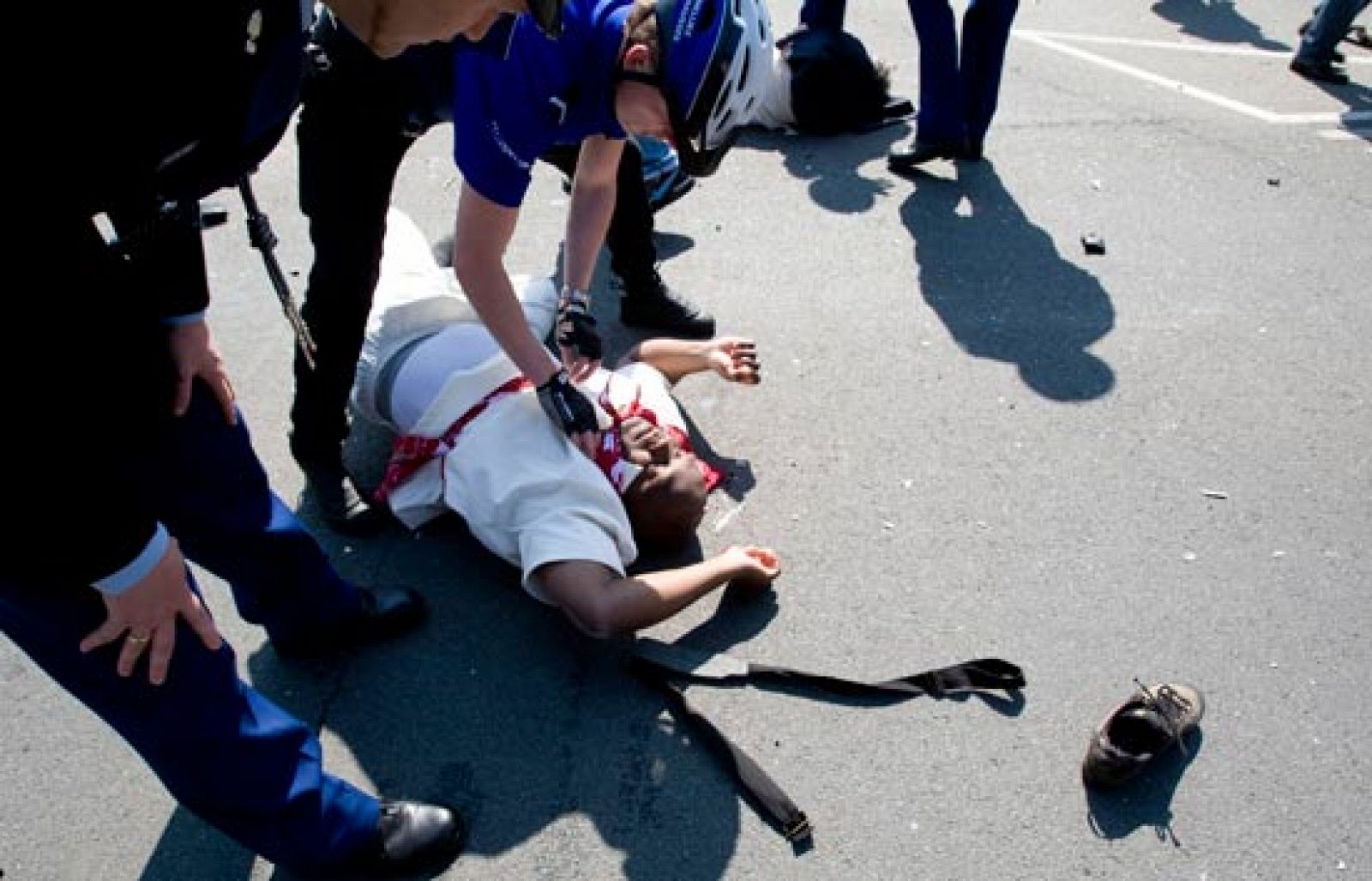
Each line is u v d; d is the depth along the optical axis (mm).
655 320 3471
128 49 1108
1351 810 2240
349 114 2182
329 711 2377
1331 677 2500
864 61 4703
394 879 2078
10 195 1062
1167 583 2711
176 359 1664
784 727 2359
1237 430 3189
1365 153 4746
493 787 2242
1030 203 4277
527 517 2410
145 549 1312
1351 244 4090
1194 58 5652
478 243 2141
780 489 2939
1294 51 5797
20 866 2105
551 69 1940
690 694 2412
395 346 2742
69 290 1130
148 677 1515
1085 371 3396
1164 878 2119
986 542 2803
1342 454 3119
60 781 2252
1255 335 3586
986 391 3299
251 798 1780
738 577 2543
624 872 2107
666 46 1899
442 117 2221
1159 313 3674
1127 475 3020
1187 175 4527
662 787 2244
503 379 2631
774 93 4664
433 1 1221
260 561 2162
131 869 2104
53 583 1262
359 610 2457
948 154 4402
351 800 1994
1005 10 4160
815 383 3311
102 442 1198
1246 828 2203
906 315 3621
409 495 2717
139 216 1378
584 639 2535
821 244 3982
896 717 2383
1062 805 2234
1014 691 2438
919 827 2189
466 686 2436
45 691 2426
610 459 2570
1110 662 2516
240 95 1275
